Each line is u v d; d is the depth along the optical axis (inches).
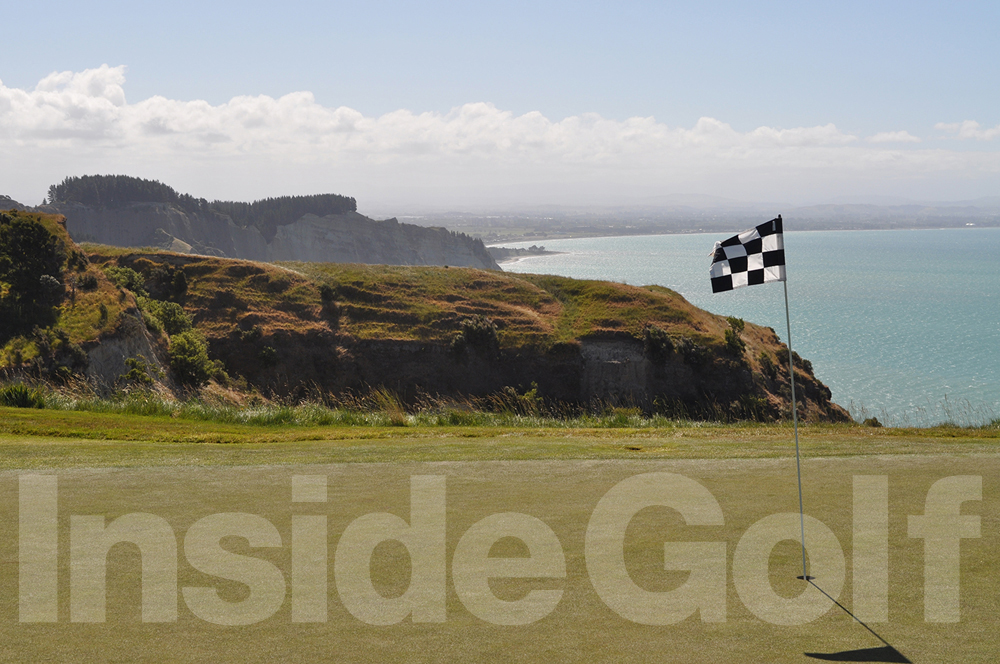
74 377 1894.7
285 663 185.6
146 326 2561.5
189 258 3462.1
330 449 483.5
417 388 2960.1
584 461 429.4
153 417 732.0
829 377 4544.8
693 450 483.2
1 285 2224.4
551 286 3659.0
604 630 206.2
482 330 3058.6
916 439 601.9
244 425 740.7
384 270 3668.8
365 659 188.1
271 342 2974.9
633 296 3425.2
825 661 188.1
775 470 405.1
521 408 1106.7
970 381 4338.1
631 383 2923.2
